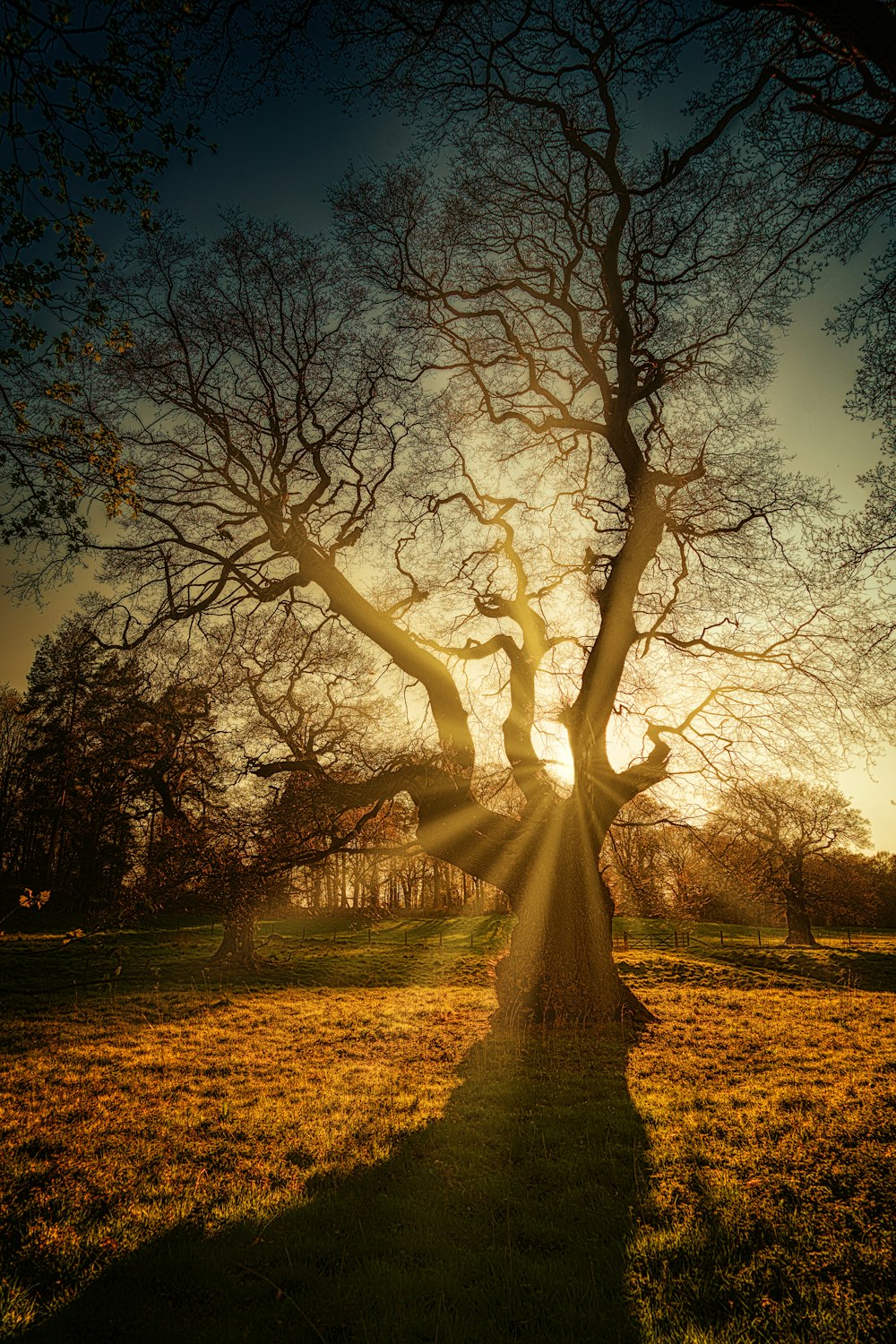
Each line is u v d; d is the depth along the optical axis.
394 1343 4.32
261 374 16.33
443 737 16.45
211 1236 5.82
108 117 6.34
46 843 51.34
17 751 50.59
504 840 16.69
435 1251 5.52
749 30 7.29
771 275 8.61
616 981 16.30
